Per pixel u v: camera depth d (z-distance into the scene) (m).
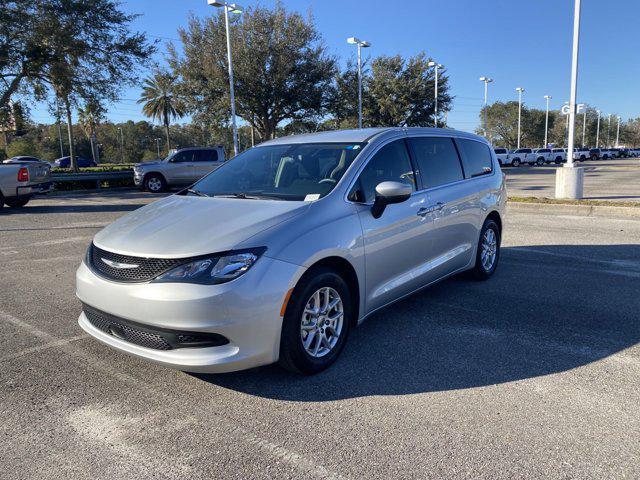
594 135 112.50
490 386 3.35
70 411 3.09
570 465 2.51
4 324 4.61
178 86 35.16
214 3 24.80
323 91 35.38
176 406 3.14
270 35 33.06
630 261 6.77
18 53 21.14
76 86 22.97
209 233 3.26
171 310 2.96
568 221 10.31
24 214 12.48
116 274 3.22
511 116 89.25
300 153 4.40
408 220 4.27
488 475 2.44
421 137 4.91
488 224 5.78
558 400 3.15
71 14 21.58
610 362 3.69
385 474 2.46
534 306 4.95
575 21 13.05
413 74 44.81
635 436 2.76
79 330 4.45
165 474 2.48
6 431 2.88
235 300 2.99
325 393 3.28
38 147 86.69
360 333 4.30
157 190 20.44
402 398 3.20
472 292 5.44
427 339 4.15
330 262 3.59
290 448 2.69
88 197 17.78
